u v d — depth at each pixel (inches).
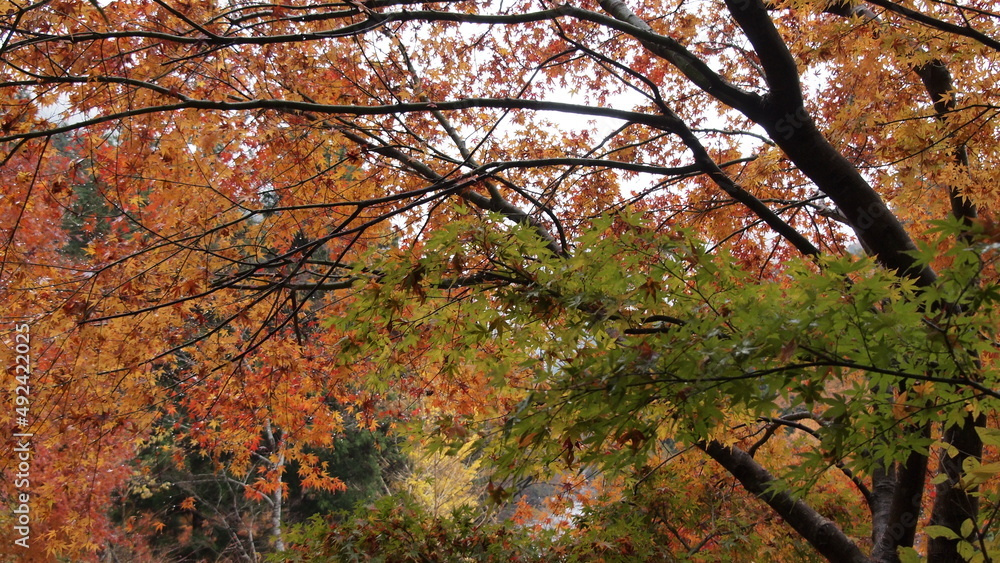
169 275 169.3
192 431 220.1
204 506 577.6
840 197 127.1
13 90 135.1
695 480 229.0
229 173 159.6
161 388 198.2
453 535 174.4
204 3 145.6
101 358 176.7
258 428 223.6
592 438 77.4
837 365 65.2
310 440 221.5
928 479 218.4
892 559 135.5
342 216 200.1
